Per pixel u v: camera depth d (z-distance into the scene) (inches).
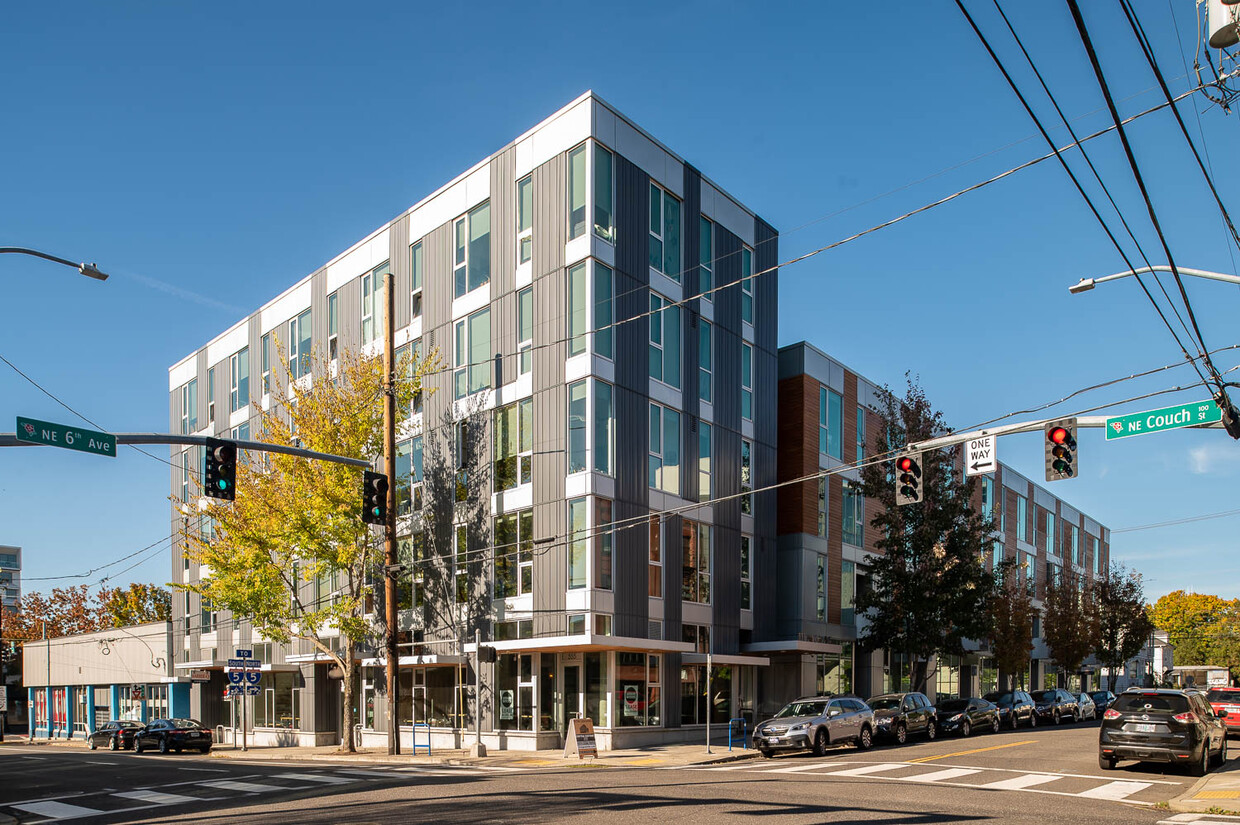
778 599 1540.4
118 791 772.0
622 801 631.8
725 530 1378.0
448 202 1409.9
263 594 1252.5
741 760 1025.5
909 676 1820.9
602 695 1151.6
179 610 2054.6
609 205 1226.0
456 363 1363.2
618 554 1173.7
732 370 1430.9
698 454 1337.4
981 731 1395.2
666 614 1243.2
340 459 851.4
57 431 657.6
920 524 1477.6
